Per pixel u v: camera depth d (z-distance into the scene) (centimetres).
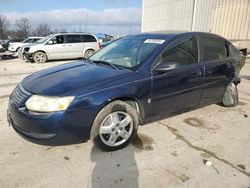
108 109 277
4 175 245
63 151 291
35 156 280
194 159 280
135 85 293
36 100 257
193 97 370
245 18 1324
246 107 469
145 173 253
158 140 323
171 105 342
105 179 243
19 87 301
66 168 259
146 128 357
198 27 1709
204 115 418
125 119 296
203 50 385
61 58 1301
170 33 374
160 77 316
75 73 312
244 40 1328
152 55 321
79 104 257
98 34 2723
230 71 430
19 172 250
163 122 381
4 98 520
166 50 333
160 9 2189
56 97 254
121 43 397
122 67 322
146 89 304
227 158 284
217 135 343
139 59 327
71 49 1309
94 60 379
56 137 255
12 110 275
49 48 1254
